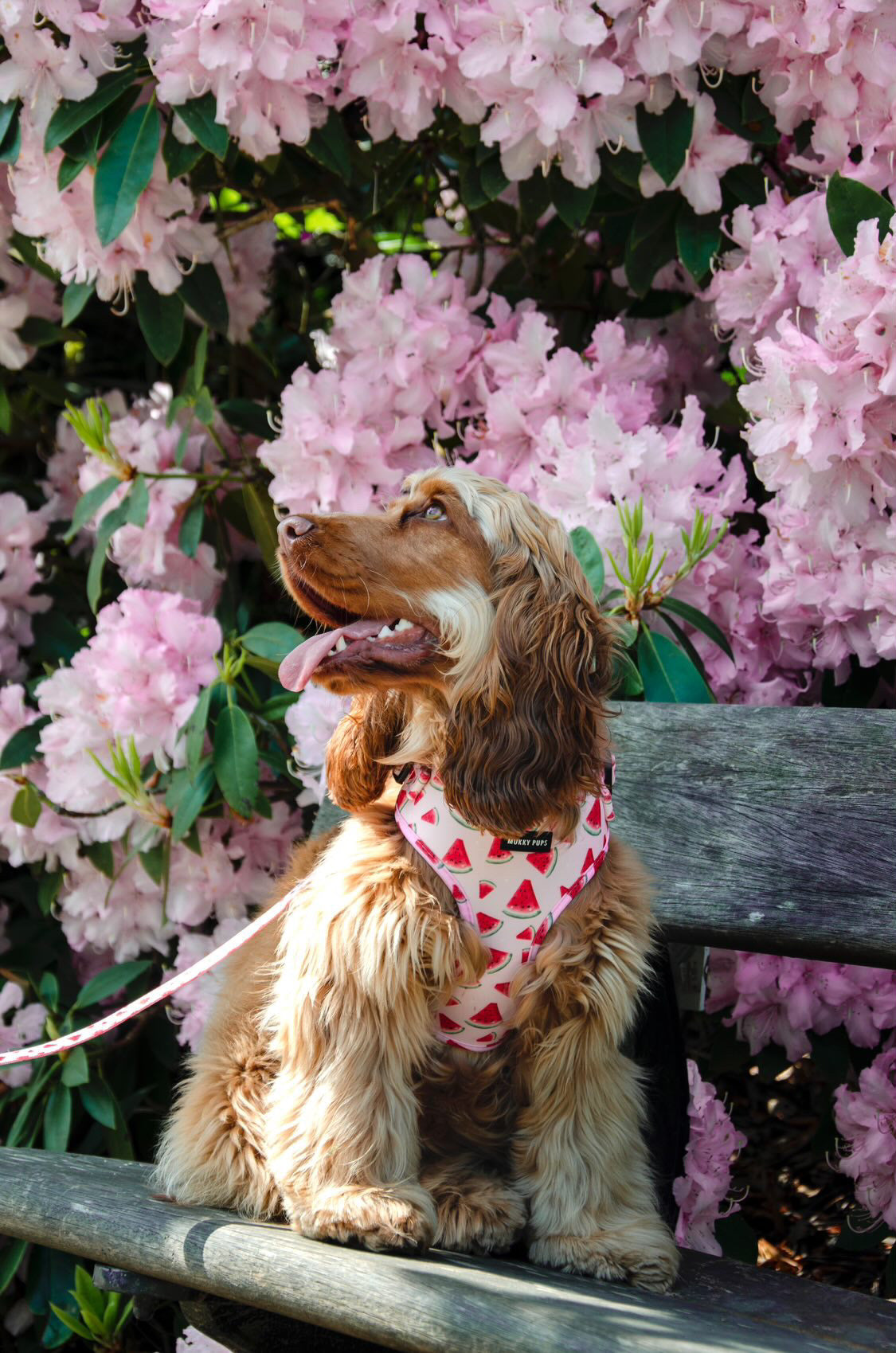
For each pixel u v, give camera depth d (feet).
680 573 8.65
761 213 9.70
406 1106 6.66
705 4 9.30
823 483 8.73
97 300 13.51
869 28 9.15
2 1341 11.00
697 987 8.64
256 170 11.51
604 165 10.75
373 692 6.75
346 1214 6.22
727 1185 9.34
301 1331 6.56
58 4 9.38
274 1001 7.06
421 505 6.92
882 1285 10.51
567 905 6.63
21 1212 6.39
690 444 9.27
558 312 12.52
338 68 10.09
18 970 11.50
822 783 7.38
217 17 8.96
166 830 10.33
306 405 9.98
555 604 6.79
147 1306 6.77
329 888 6.72
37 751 10.88
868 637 9.16
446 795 6.56
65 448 12.59
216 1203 7.06
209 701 9.93
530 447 10.16
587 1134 6.79
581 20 9.20
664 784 7.83
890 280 8.01
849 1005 9.41
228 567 11.74
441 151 11.85
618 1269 6.36
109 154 9.57
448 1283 5.22
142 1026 11.17
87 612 13.25
